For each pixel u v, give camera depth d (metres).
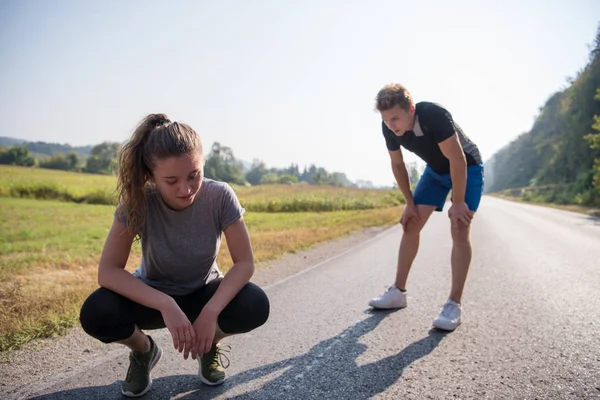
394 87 3.19
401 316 3.76
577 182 38.41
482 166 3.49
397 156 3.65
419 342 3.10
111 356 2.89
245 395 2.31
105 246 2.06
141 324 2.16
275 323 3.62
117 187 2.00
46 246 8.88
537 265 6.08
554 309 3.88
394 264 6.47
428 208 3.74
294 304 4.23
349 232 11.41
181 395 2.30
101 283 2.02
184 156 1.79
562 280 5.05
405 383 2.45
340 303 4.25
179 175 1.81
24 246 8.70
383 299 3.95
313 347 3.04
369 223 14.09
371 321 3.62
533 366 2.66
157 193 2.03
